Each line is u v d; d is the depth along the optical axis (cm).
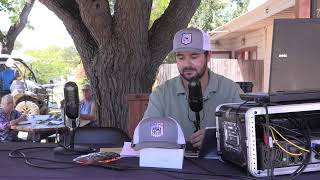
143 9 505
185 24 558
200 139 231
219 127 216
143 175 190
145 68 539
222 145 213
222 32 1398
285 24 180
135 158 227
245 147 185
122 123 535
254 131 182
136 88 534
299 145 186
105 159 210
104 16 494
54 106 1449
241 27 1209
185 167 205
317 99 187
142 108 508
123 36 508
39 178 185
